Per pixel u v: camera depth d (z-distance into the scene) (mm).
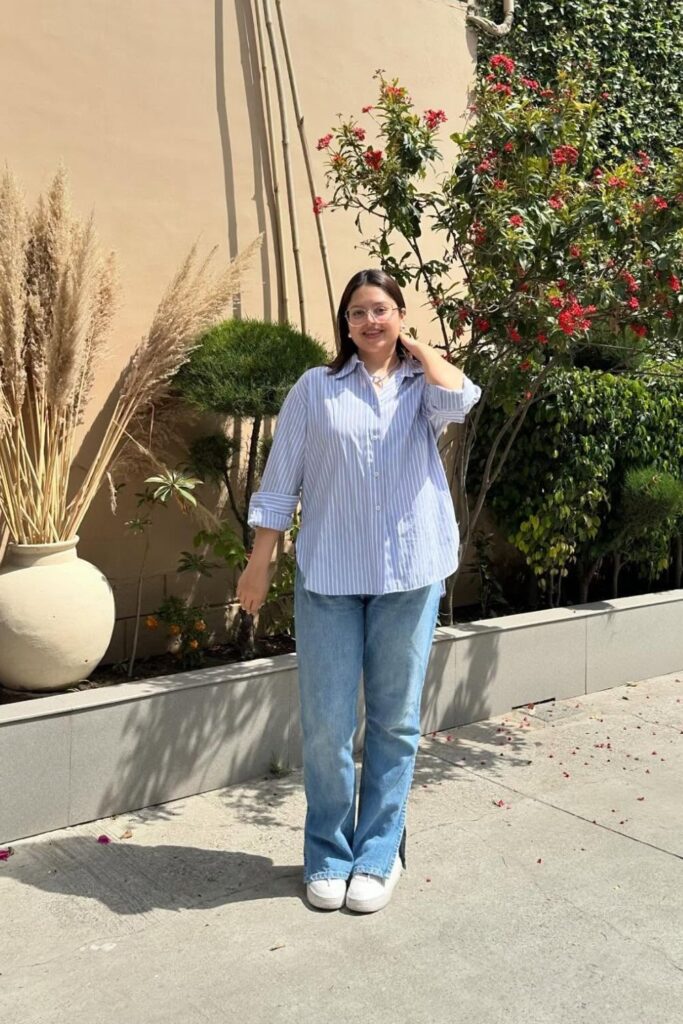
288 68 4766
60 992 2367
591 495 5199
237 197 4684
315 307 5031
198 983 2412
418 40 5363
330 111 5031
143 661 4352
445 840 3258
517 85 4434
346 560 2668
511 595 5902
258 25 4695
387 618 2736
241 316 4738
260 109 4742
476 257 4246
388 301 2701
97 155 4203
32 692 3604
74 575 3617
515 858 3135
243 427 4707
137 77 4301
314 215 5004
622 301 4188
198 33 4492
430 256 5531
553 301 3953
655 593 5617
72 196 4141
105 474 4266
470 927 2703
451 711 4418
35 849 3121
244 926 2684
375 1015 2299
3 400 3506
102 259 3830
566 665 4887
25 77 3979
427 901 2848
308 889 2814
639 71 7020
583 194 4199
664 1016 2314
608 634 5059
